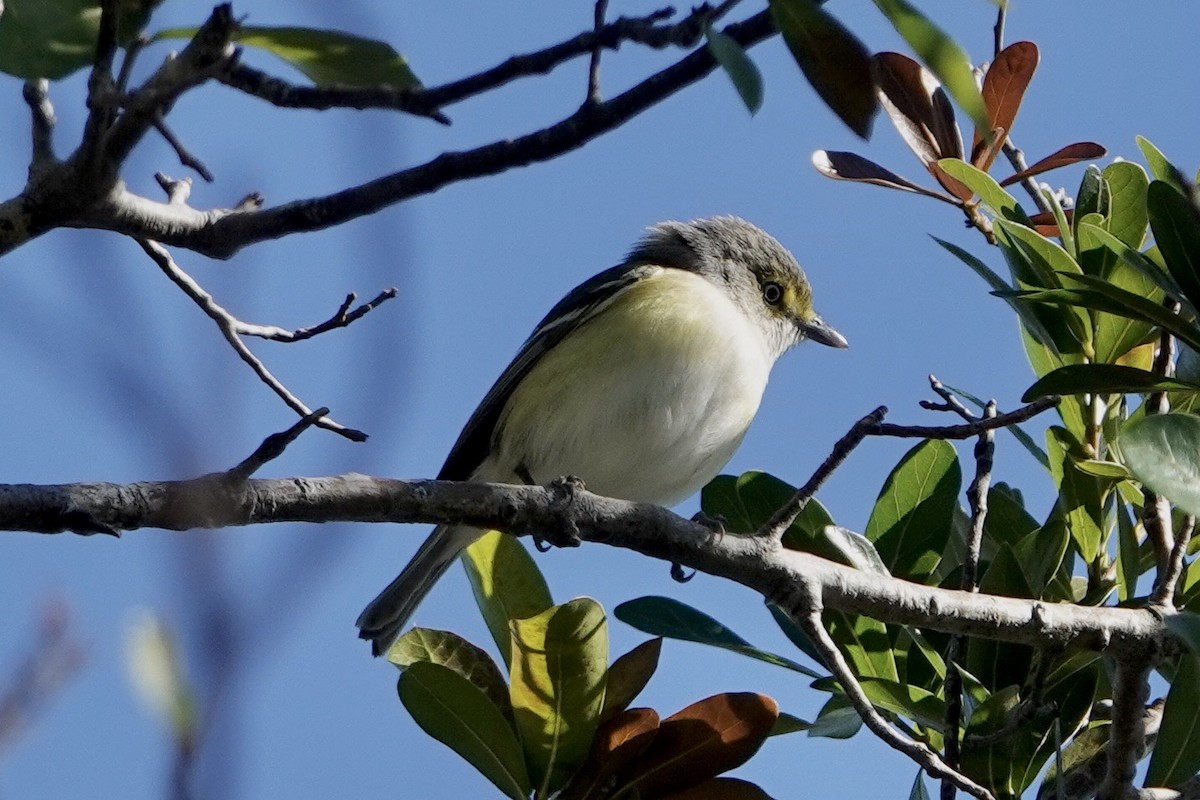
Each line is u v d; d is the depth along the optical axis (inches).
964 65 194.9
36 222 284.4
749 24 239.3
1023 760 340.8
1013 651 359.3
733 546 327.6
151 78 240.8
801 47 203.2
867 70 201.8
